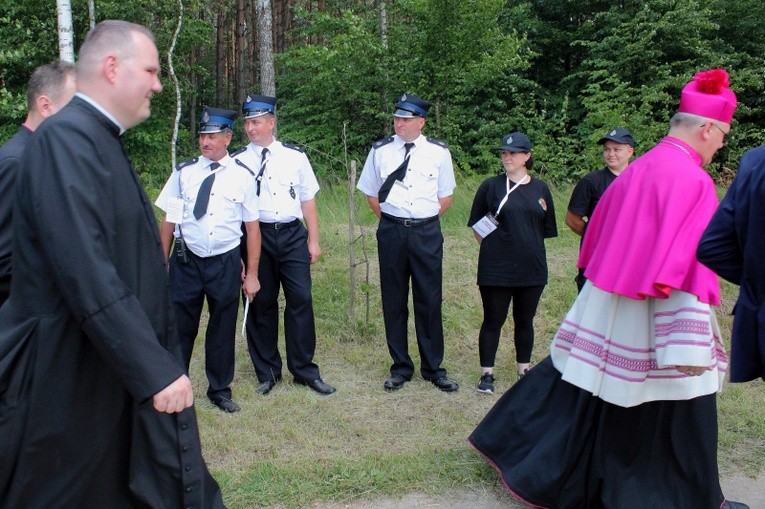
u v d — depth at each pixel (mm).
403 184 4434
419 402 4359
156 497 2145
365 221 8055
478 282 4457
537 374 3328
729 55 13320
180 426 2166
